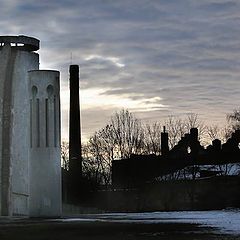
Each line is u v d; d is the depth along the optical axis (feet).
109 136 363.15
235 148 335.88
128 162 330.54
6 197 192.03
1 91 200.64
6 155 195.62
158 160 329.93
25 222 140.36
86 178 324.39
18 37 205.87
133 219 148.66
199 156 337.93
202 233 99.96
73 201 304.91
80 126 304.50
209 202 279.69
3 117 199.11
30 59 208.23
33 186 166.61
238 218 146.92
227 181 278.05
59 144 168.55
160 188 302.45
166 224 124.57
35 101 168.55
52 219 155.84
